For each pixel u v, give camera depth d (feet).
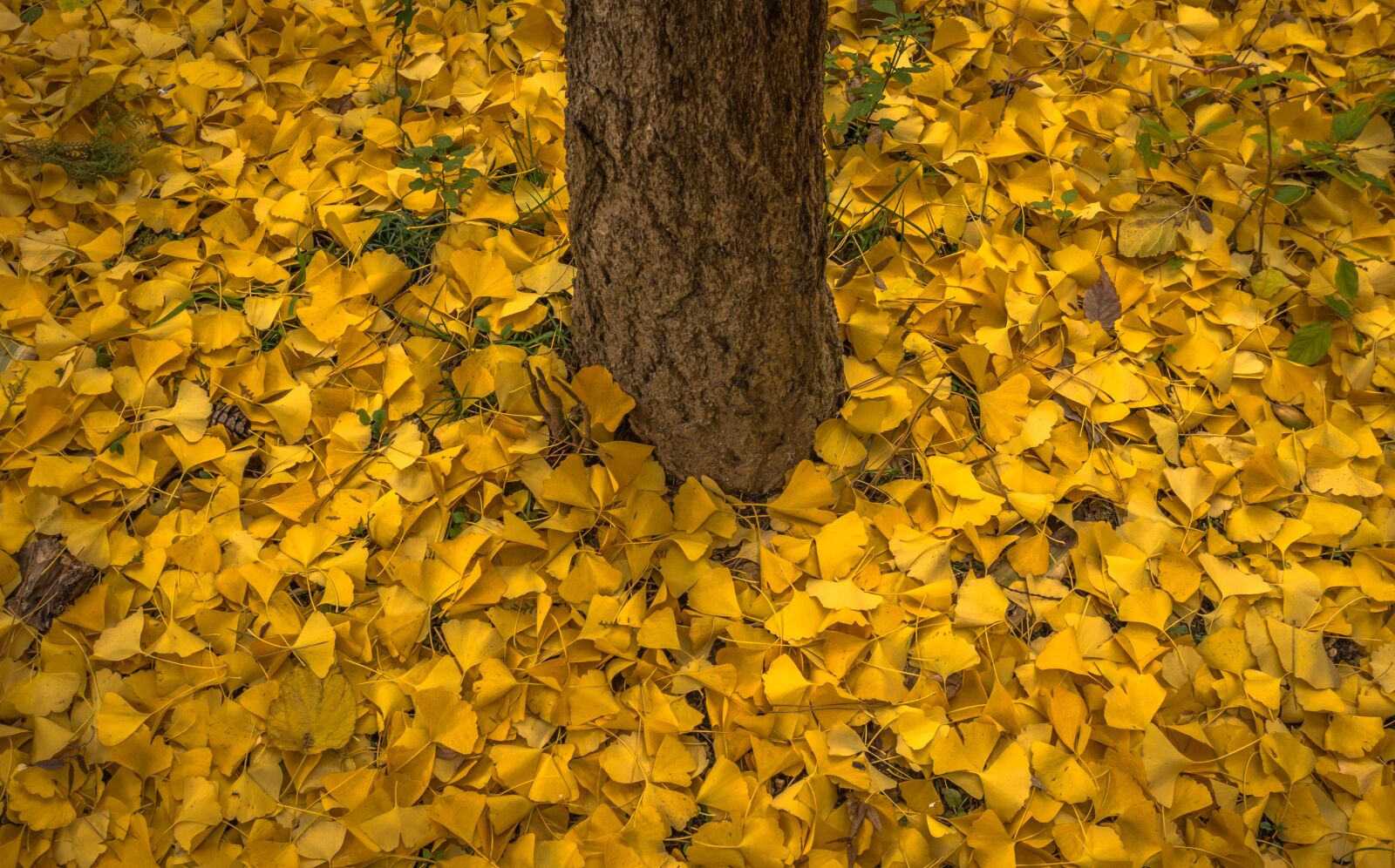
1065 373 4.74
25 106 5.20
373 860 4.00
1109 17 5.47
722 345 4.17
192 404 4.56
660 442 4.45
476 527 4.40
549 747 4.16
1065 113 5.27
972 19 5.50
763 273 4.06
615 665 4.21
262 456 4.57
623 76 3.83
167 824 4.03
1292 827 4.09
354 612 4.30
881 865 4.02
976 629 4.32
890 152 5.17
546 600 4.24
